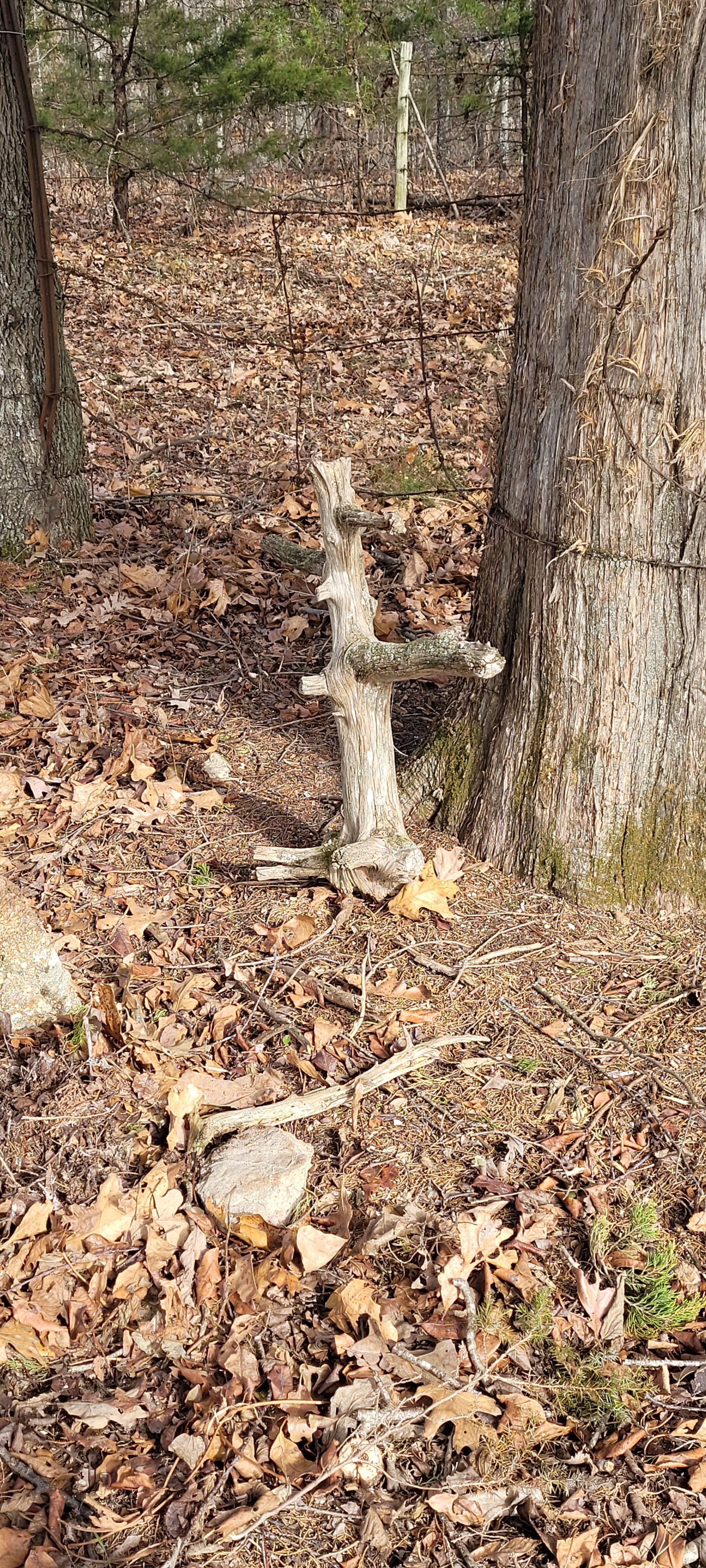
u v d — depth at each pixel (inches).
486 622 139.1
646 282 110.7
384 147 639.1
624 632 122.6
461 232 550.6
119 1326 89.3
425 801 148.4
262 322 395.5
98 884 137.5
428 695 183.6
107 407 313.3
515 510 130.3
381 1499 79.1
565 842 132.3
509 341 375.2
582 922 130.6
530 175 120.6
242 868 141.0
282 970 123.7
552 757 131.0
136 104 507.2
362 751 127.1
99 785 152.3
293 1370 86.6
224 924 131.5
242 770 162.6
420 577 217.2
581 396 117.3
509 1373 87.1
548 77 114.3
